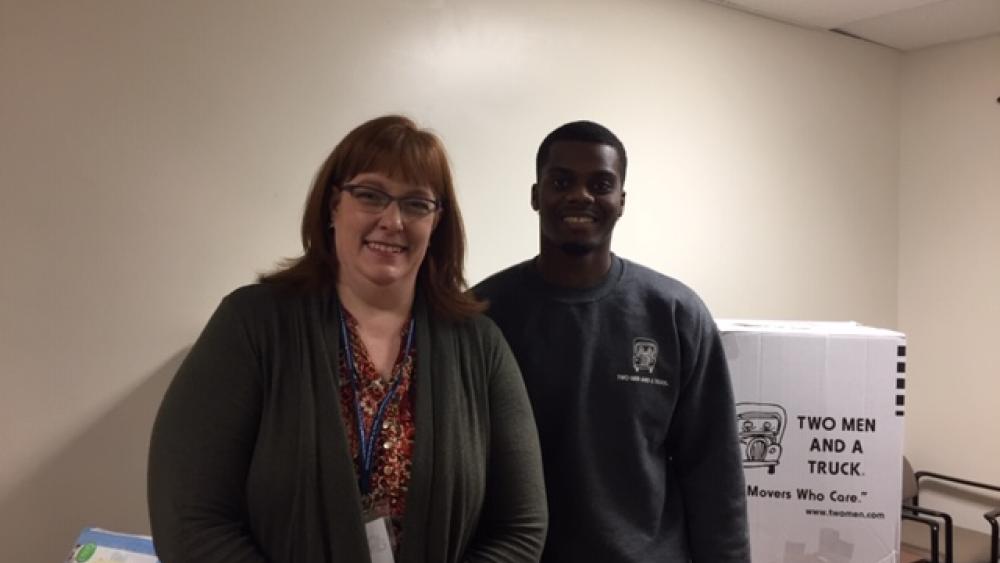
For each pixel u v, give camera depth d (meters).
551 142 1.35
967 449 3.26
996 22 3.01
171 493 0.94
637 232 2.64
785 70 3.04
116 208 1.72
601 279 1.38
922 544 2.86
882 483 1.73
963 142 3.26
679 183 2.74
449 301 1.17
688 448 1.43
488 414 1.13
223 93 1.83
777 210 3.05
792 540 1.74
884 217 3.45
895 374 1.72
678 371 1.38
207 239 1.84
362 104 2.04
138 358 1.77
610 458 1.33
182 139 1.79
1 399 1.62
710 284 2.86
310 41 1.95
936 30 3.13
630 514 1.33
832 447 1.73
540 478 1.14
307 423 0.99
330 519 0.98
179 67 1.77
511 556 1.08
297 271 1.10
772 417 1.73
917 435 3.46
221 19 1.82
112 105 1.70
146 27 1.73
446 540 1.04
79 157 1.67
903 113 3.48
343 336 1.08
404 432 1.06
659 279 1.42
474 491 1.08
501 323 1.37
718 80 2.83
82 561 1.49
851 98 3.28
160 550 0.95
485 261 2.31
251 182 1.89
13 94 1.60
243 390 0.99
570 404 1.32
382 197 1.06
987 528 3.18
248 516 1.01
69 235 1.67
